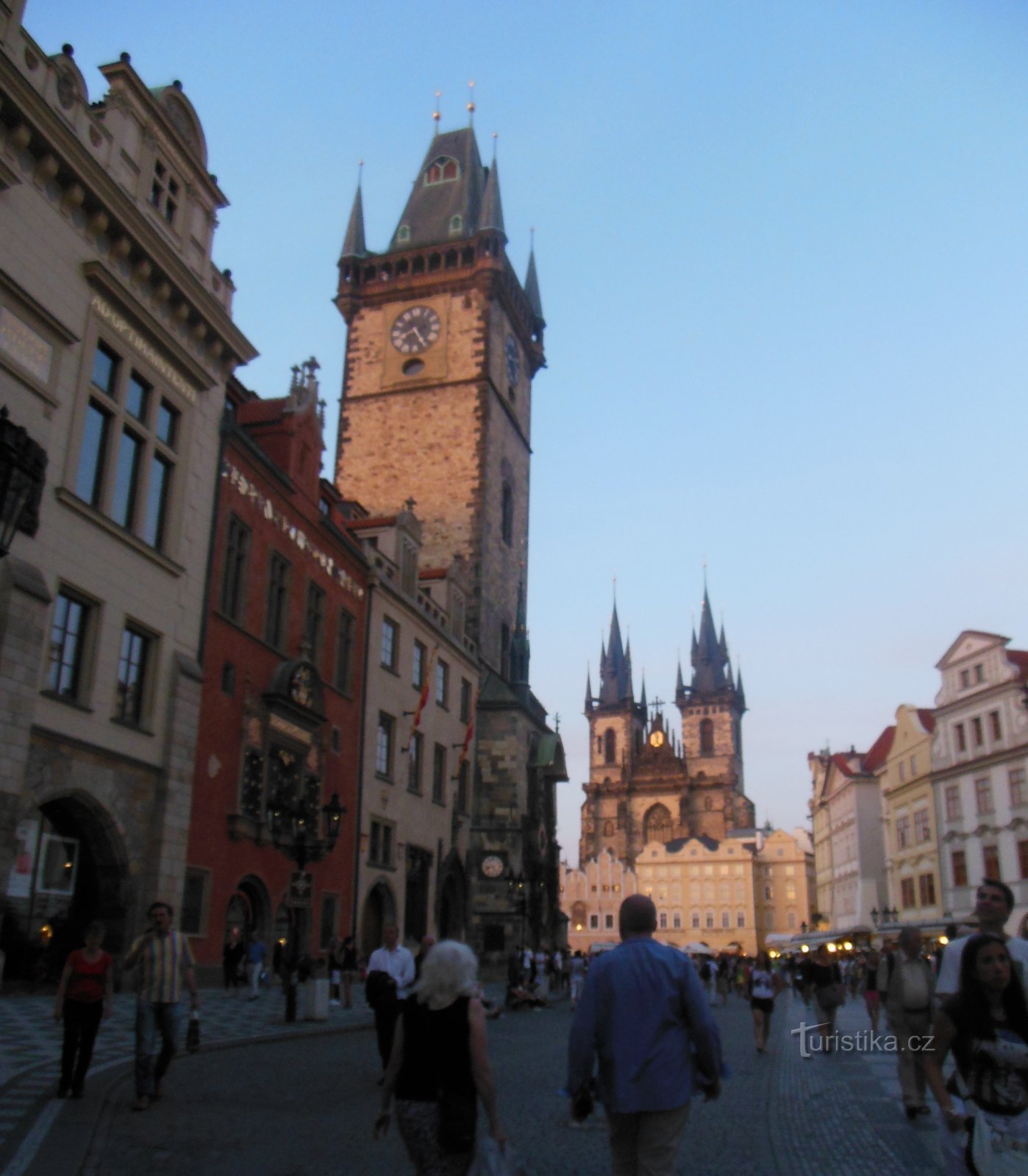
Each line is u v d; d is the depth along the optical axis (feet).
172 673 94.38
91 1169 31.35
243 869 106.93
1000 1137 19.39
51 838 83.15
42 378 79.36
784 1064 66.18
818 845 366.84
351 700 138.82
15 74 74.69
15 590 72.84
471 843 185.78
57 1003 41.11
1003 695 208.74
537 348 256.32
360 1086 49.44
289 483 121.19
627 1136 22.00
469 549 209.77
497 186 235.61
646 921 23.48
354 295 233.76
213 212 106.52
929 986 44.47
